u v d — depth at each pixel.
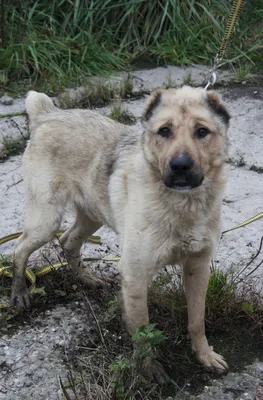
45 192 2.93
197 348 2.75
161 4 5.07
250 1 5.30
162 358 2.76
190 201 2.55
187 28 5.02
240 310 2.90
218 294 2.92
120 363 2.56
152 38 5.09
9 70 4.67
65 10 5.14
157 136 2.54
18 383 2.67
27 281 3.13
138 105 4.36
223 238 3.30
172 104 2.54
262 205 3.53
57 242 3.27
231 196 3.59
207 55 4.93
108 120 2.96
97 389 2.55
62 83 4.58
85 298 2.86
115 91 4.44
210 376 2.70
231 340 2.85
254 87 4.57
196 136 2.52
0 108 4.33
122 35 5.10
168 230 2.58
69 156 2.90
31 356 2.77
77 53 4.79
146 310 2.66
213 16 5.10
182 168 2.45
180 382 2.69
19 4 5.11
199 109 2.54
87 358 2.72
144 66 4.88
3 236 3.37
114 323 2.87
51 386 2.66
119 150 2.79
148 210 2.58
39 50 4.76
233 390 2.64
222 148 2.57
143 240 2.59
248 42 5.05
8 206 3.57
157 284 2.96
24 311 2.98
